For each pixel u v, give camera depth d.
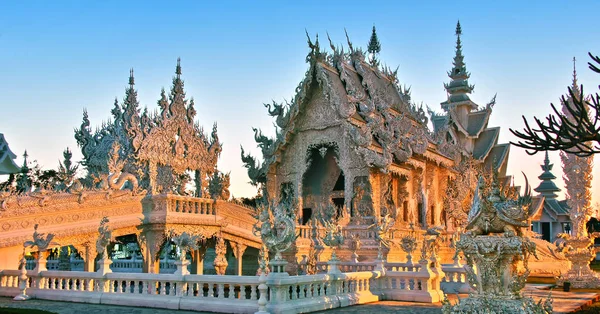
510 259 12.61
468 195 45.59
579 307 19.31
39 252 21.28
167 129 34.34
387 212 34.62
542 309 12.56
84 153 40.19
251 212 31.55
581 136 12.49
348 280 19.27
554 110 12.88
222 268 28.62
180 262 17.91
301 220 36.88
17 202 22.41
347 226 32.94
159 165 34.00
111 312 16.84
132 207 26.31
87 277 19.70
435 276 20.45
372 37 48.69
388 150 34.22
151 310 17.33
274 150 37.69
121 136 37.88
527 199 13.14
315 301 17.28
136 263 39.00
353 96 35.38
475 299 12.75
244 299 16.56
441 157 44.00
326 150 36.94
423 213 41.69
